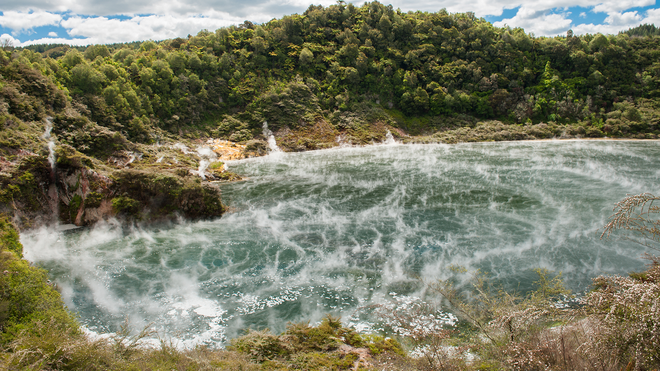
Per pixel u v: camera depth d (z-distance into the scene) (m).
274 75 99.38
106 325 14.45
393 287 16.77
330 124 87.81
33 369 8.10
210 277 18.66
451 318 13.73
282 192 38.44
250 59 101.94
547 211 27.89
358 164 54.94
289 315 14.82
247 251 22.08
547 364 7.05
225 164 59.00
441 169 47.47
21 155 27.83
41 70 62.44
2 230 19.97
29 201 26.45
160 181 28.47
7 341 9.97
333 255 20.95
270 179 46.09
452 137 82.31
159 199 28.45
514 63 103.44
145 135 65.56
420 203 31.56
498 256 20.05
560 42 105.56
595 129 83.19
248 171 52.53
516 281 17.09
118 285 18.02
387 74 100.44
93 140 51.22
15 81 50.53
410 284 17.00
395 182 40.78
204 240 24.38
